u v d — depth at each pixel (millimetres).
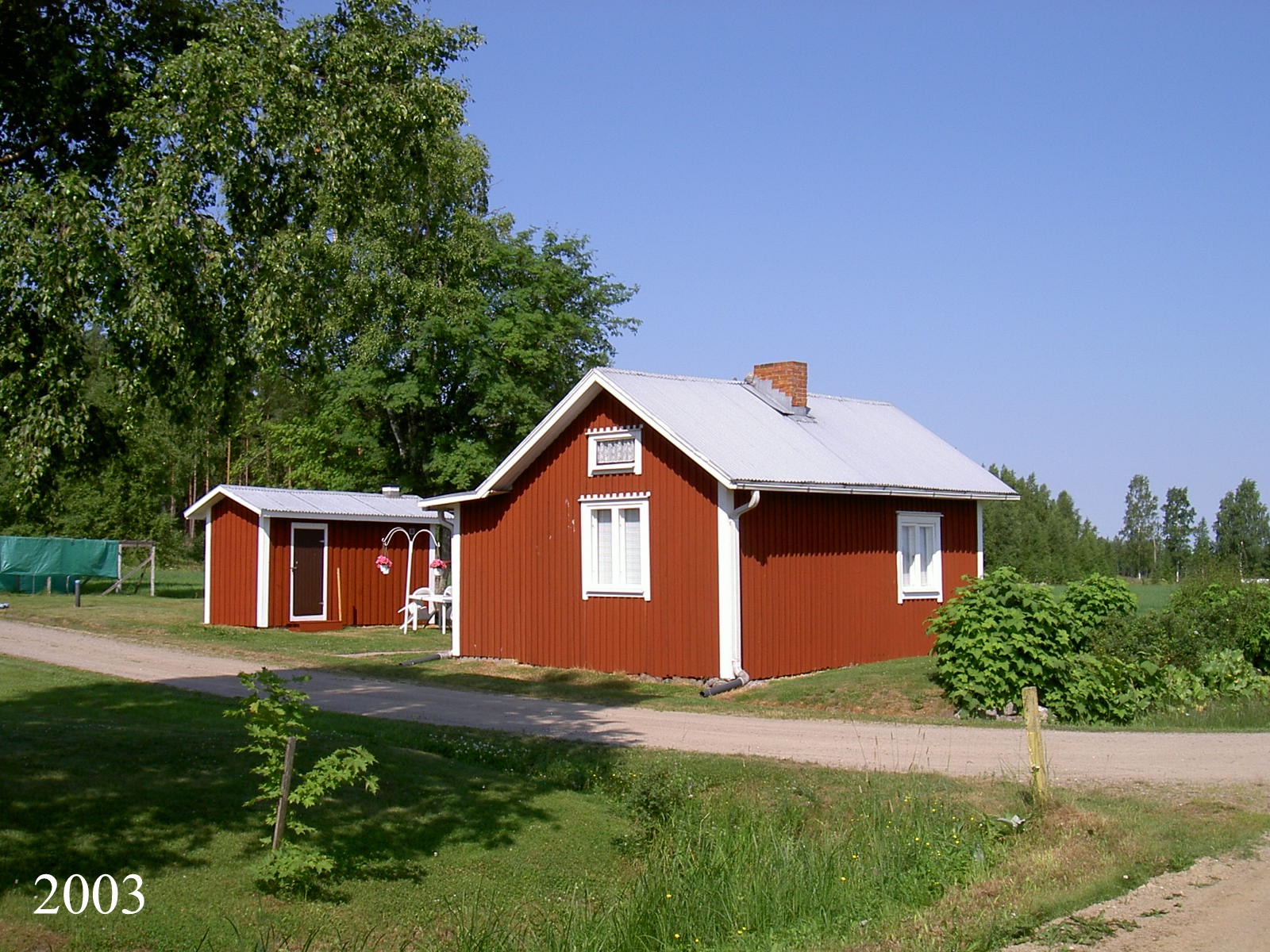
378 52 11445
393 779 11852
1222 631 19297
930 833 10203
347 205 11336
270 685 9273
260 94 10180
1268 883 8781
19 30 10406
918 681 18734
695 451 20047
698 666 20312
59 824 9188
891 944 7621
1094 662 16953
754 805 11516
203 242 9922
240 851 9164
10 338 9289
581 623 22141
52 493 9930
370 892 8992
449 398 42969
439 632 30062
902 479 23625
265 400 52500
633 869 10164
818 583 22031
